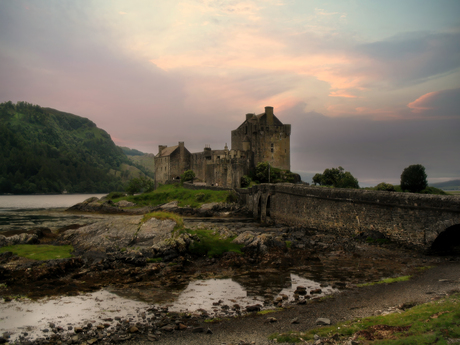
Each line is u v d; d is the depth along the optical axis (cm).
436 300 2478
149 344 2041
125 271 3628
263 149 13838
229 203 10800
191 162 16600
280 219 7988
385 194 4800
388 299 2642
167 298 2878
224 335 2134
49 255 3894
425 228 4166
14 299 2823
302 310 2511
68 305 2705
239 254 4306
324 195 6156
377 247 4662
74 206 12600
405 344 1703
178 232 4553
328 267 3822
